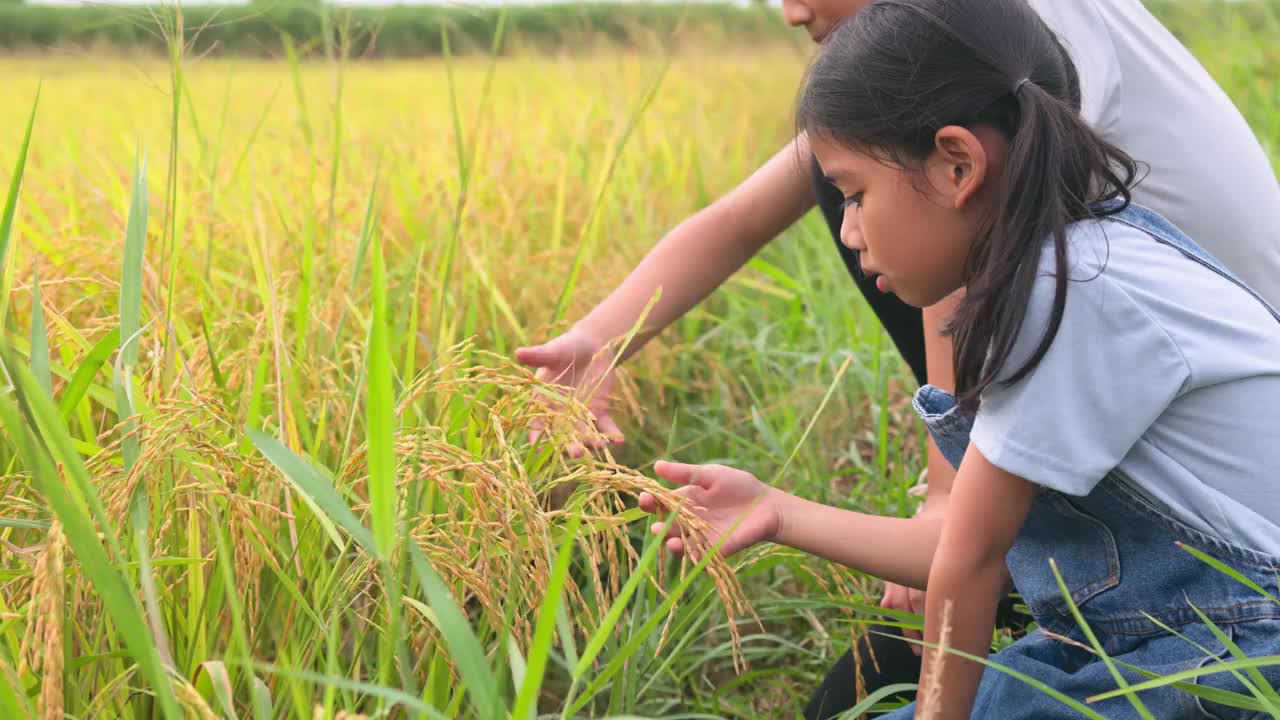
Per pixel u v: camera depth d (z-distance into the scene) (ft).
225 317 8.50
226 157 14.40
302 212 11.21
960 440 6.26
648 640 7.23
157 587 5.63
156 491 5.80
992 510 5.57
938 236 5.71
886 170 5.67
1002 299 5.33
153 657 4.06
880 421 10.40
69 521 4.03
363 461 5.92
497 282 11.43
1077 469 5.34
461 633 4.37
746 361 13.50
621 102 17.51
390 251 12.64
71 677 5.17
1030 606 6.31
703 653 9.18
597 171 15.81
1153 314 5.36
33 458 4.00
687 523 5.60
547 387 6.19
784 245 18.01
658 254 8.36
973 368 5.53
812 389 11.50
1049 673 5.90
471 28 13.67
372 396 4.30
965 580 5.67
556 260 12.19
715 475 6.26
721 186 18.26
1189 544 5.54
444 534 5.63
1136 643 5.82
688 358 12.44
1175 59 7.44
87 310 9.51
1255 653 5.38
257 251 9.49
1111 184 5.96
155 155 14.83
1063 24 7.25
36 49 11.96
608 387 7.86
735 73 24.76
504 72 19.89
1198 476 5.49
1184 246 5.81
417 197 13.21
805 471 10.78
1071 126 5.53
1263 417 5.41
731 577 5.75
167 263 9.05
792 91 25.02
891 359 12.93
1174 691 5.46
